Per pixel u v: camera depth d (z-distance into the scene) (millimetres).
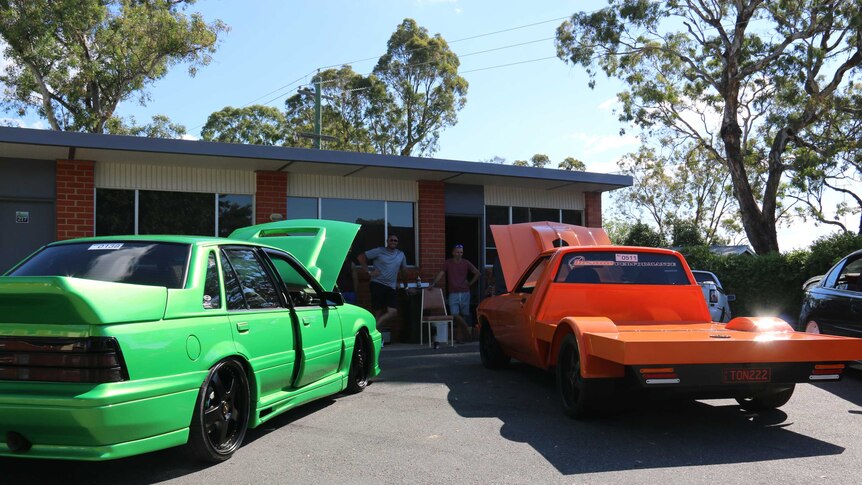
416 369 8812
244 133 40906
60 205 10914
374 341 7465
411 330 12625
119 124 25656
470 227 15398
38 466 4465
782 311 17656
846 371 8477
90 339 3641
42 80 23609
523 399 6699
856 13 21859
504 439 5129
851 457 4598
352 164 11742
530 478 4180
